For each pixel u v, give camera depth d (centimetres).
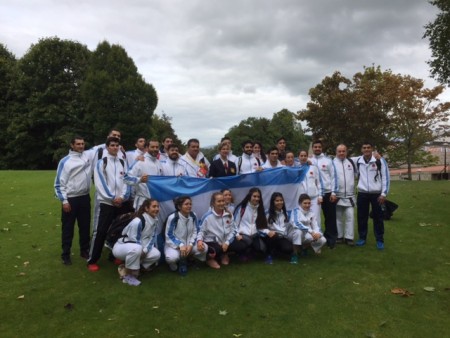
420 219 984
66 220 655
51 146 3525
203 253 636
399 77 2516
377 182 758
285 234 694
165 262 659
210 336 431
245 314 482
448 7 1185
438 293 541
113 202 633
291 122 6431
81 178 657
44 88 3494
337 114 2659
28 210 1105
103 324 455
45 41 3509
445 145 4044
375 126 2578
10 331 438
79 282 577
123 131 3403
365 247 764
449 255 701
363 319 469
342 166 785
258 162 863
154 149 713
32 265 648
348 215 780
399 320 466
